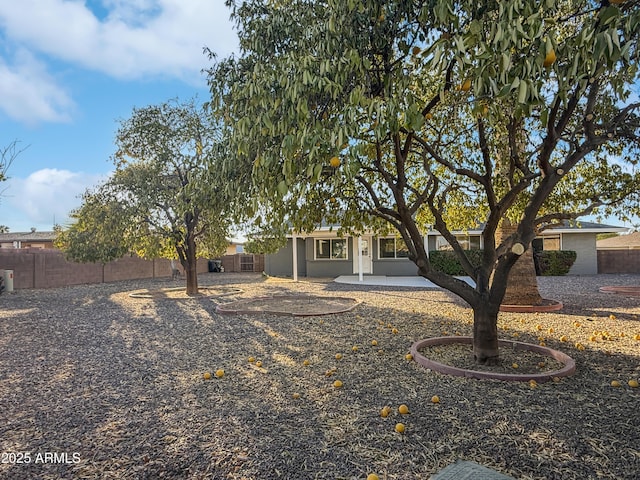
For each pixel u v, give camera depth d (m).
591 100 3.64
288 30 3.24
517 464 2.34
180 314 8.30
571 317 7.24
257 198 3.04
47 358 4.95
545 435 2.68
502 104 2.90
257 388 3.76
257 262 25.41
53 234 28.05
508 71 2.20
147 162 10.43
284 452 2.54
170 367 4.51
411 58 3.31
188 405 3.38
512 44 2.14
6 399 3.56
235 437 2.77
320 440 2.69
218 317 7.80
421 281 15.57
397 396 3.47
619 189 5.53
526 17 2.08
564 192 5.95
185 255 12.16
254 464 2.41
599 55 1.97
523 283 8.26
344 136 2.50
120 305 9.90
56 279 15.94
